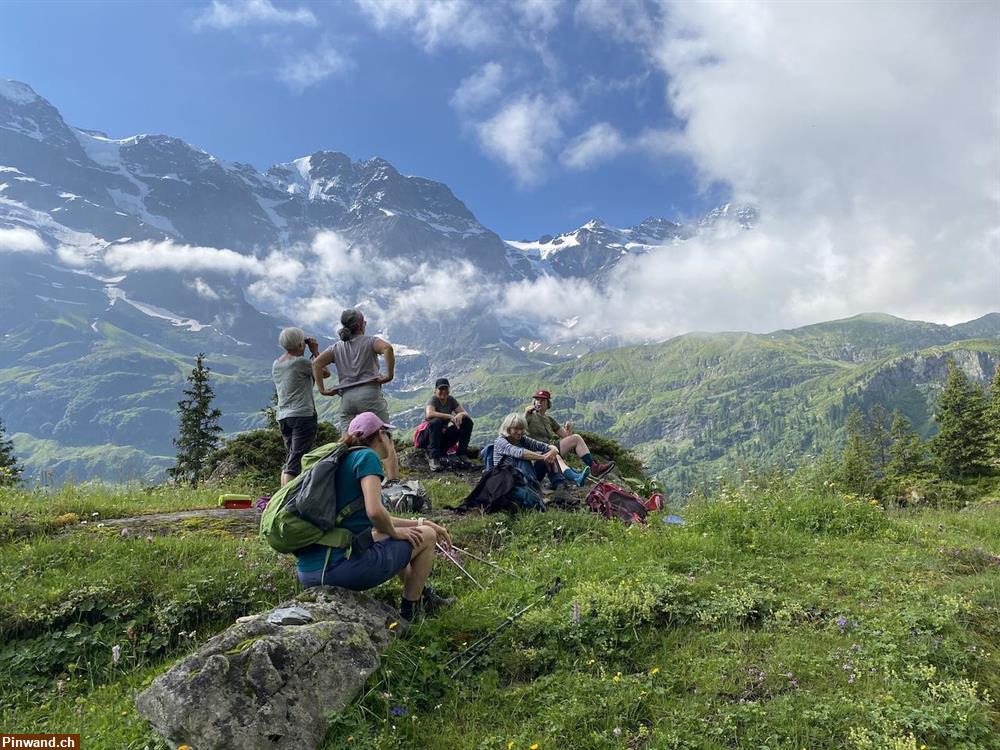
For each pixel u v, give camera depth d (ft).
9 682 21.33
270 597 25.67
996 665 19.65
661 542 31.27
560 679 19.63
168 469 140.67
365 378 37.96
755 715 17.38
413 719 17.71
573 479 41.32
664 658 20.42
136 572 26.55
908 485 100.07
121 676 22.00
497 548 32.60
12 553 28.58
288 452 38.70
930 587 25.31
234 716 16.01
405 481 39.01
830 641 21.11
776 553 30.63
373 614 21.08
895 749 15.92
